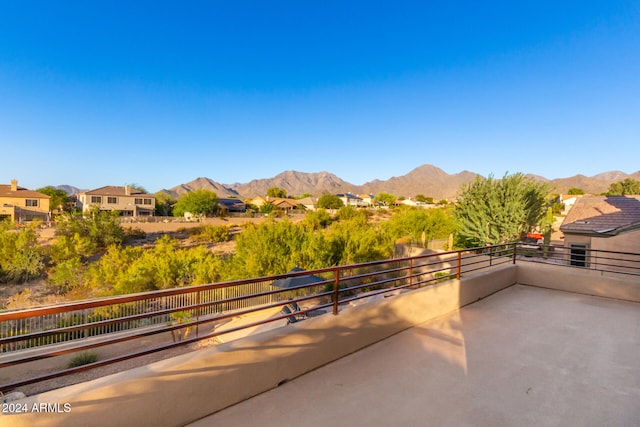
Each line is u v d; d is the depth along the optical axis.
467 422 2.56
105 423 2.13
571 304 5.84
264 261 14.87
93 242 26.53
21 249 19.67
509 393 2.98
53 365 9.70
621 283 6.13
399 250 22.28
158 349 2.47
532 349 3.92
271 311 13.12
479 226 16.67
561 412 2.71
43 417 1.93
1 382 8.72
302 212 68.00
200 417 2.57
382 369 3.40
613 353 3.84
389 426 2.50
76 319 11.30
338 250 17.08
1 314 1.92
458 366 3.48
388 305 4.25
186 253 18.06
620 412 2.71
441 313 5.14
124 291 14.59
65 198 54.06
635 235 11.53
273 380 3.03
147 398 2.31
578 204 16.20
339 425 2.51
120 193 51.19
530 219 16.33
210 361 2.62
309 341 3.33
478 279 6.02
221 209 55.88
